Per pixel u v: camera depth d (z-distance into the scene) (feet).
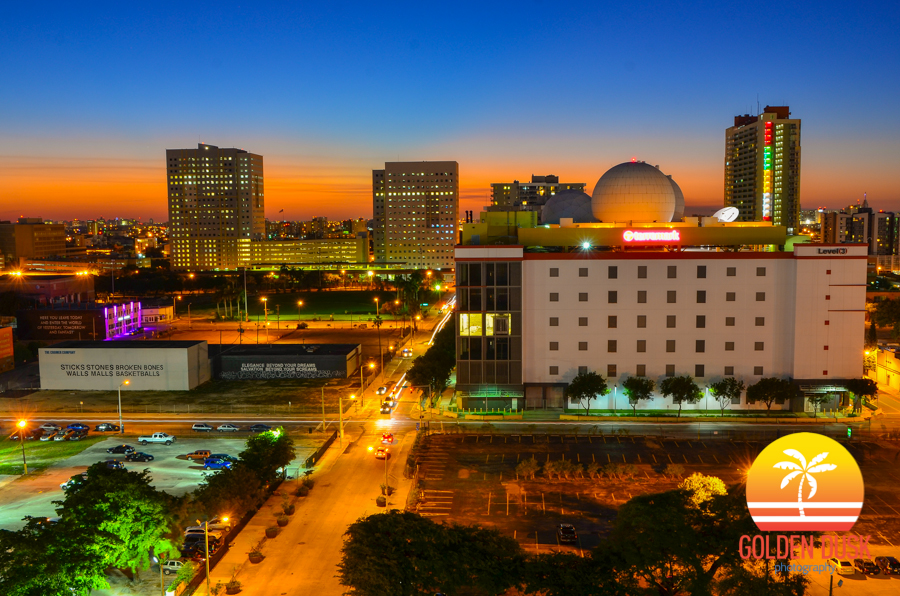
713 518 170.50
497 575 159.43
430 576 158.10
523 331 362.94
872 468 273.13
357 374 481.05
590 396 350.43
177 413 377.09
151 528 186.50
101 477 195.62
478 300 361.30
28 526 177.58
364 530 168.96
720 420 344.08
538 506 239.30
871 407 363.56
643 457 290.76
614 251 370.94
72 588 172.04
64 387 439.63
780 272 353.31
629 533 170.09
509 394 362.74
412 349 583.58
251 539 218.59
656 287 357.61
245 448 311.47
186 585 189.78
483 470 277.03
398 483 264.52
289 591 187.21
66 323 615.57
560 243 371.76
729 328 357.61
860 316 350.84
